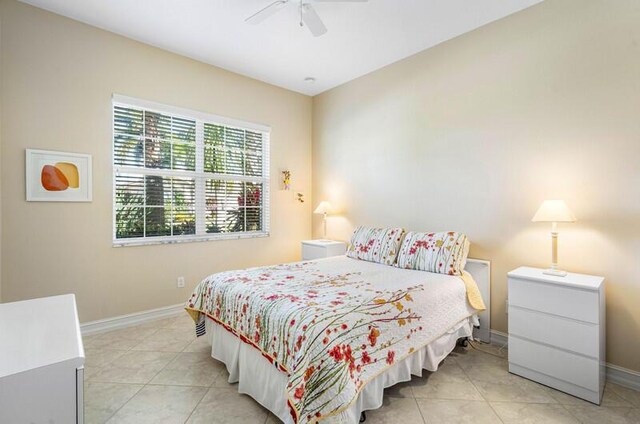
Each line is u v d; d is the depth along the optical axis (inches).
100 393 75.3
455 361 92.5
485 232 107.5
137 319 120.1
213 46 123.3
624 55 80.4
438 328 82.0
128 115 119.2
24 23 97.1
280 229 166.2
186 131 134.3
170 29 111.5
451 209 117.0
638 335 79.0
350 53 128.1
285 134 167.6
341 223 162.6
